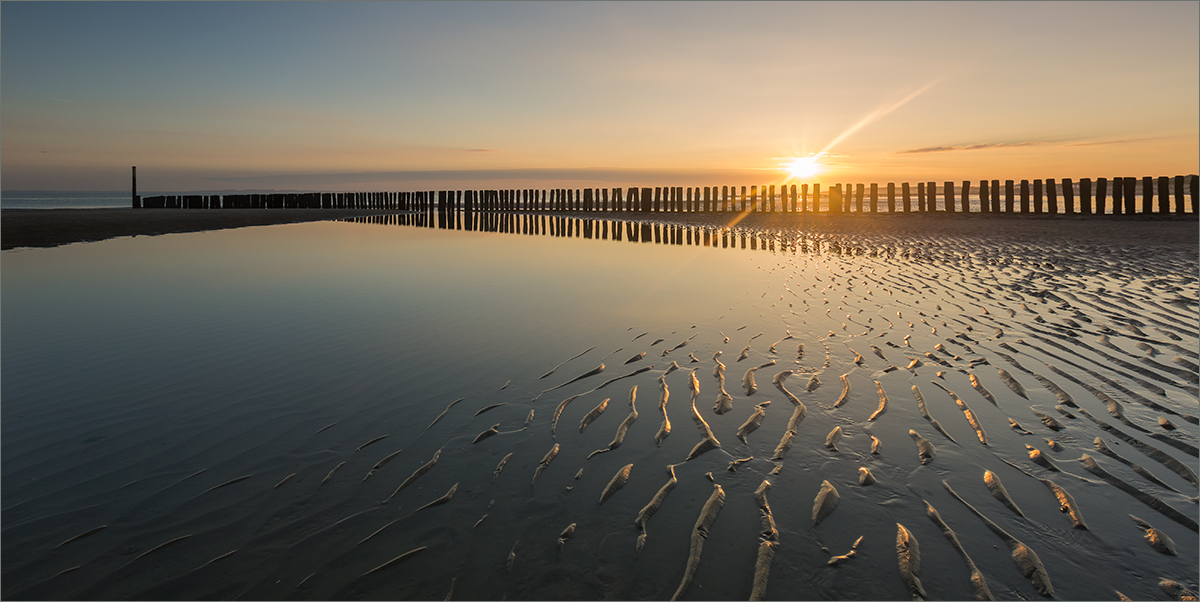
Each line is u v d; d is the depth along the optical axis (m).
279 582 1.72
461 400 3.03
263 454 2.46
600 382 3.29
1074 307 4.77
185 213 19.20
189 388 3.19
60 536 1.93
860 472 2.27
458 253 9.24
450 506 2.09
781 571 1.73
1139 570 1.70
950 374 3.30
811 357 3.67
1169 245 8.34
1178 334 3.89
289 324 4.54
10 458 2.42
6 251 8.91
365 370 3.48
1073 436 2.50
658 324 4.54
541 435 2.63
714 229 13.80
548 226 15.85
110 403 2.98
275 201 30.34
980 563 1.74
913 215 15.21
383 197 28.44
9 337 4.15
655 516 2.01
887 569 1.73
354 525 1.98
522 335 4.24
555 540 1.89
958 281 6.08
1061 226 11.51
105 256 8.42
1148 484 2.11
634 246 10.34
